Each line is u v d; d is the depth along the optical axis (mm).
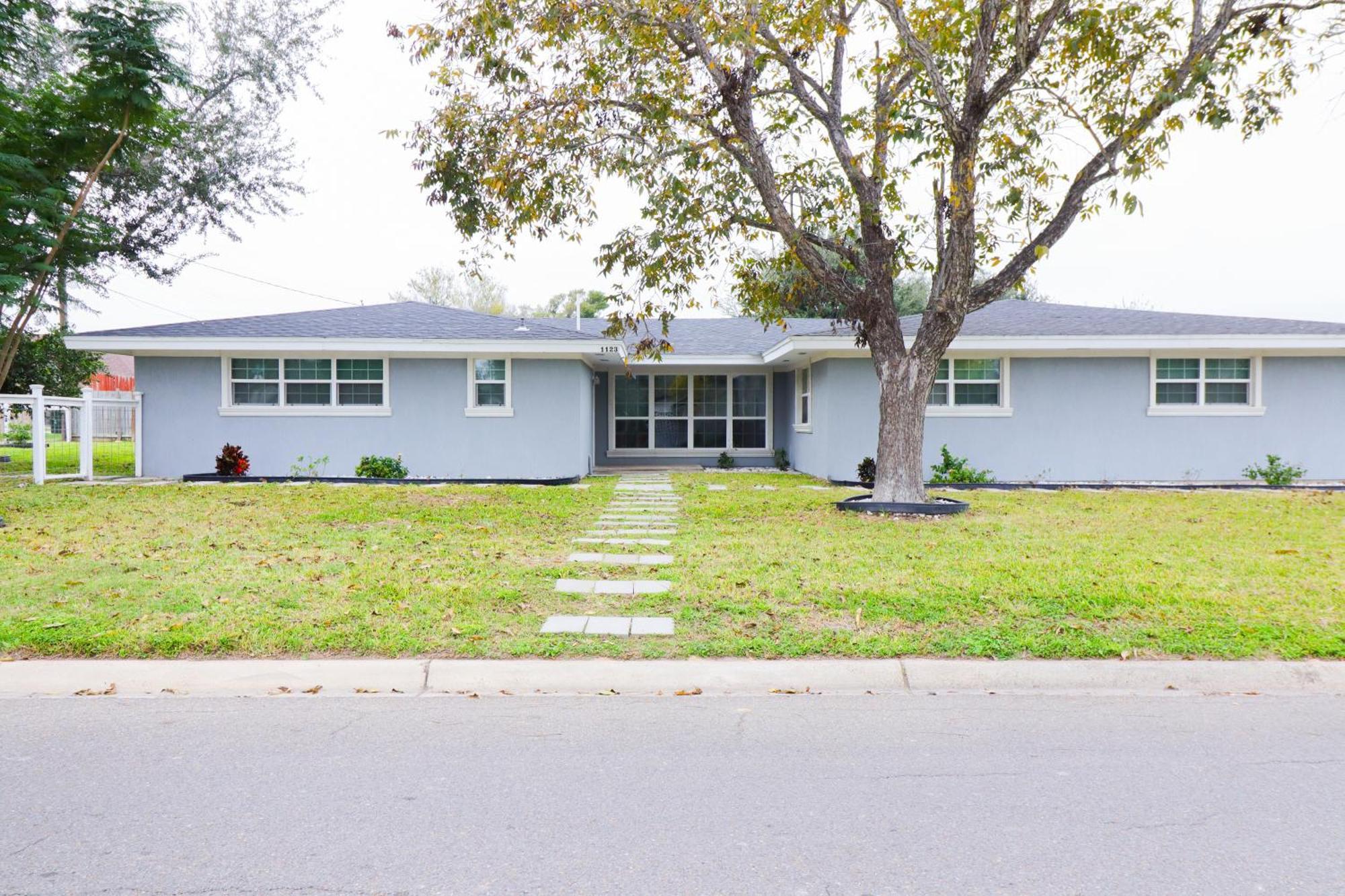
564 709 4344
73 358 24047
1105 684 4773
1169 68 9109
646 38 9812
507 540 8602
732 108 9984
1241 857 2828
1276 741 3914
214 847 2861
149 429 15672
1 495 12047
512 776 3484
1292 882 2664
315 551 7789
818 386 16562
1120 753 3770
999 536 8789
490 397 16125
